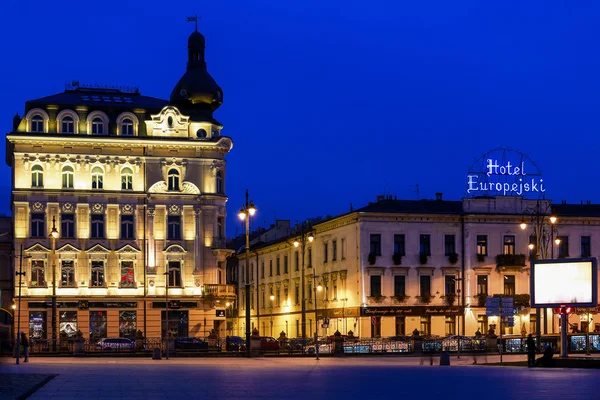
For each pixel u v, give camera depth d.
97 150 94.00
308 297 116.06
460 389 36.00
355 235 104.38
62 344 78.00
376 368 54.69
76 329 92.50
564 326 59.75
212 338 83.12
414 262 104.31
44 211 92.56
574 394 33.19
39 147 92.81
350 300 104.81
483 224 106.25
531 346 57.91
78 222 93.12
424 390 35.44
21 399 29.44
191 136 96.69
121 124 94.94
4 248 97.88
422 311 103.50
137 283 93.94
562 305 59.78
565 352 59.66
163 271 94.62
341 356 77.62
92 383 39.22
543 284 60.53
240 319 140.75
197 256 95.38
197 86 98.38
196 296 94.94
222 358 73.31
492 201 107.00
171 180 95.81
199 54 100.31
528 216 107.12
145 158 95.00
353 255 104.56
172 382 39.84
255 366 57.06
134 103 96.94
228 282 148.12
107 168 94.25
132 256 94.06
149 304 93.88
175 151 95.81
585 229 109.06
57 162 93.06
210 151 96.75
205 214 96.12
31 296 91.38
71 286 92.62
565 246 108.44
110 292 93.25
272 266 128.75
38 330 91.56
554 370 52.50
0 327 78.75
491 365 60.59
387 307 102.62
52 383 39.16
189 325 94.75
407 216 104.38
